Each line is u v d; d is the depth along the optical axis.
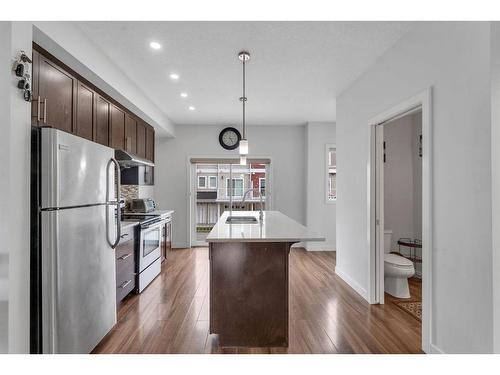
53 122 2.14
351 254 3.41
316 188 5.44
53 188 1.63
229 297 2.11
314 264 4.44
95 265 2.04
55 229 1.64
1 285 1.50
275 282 2.11
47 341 1.63
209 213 5.83
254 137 5.68
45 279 1.63
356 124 3.28
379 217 2.93
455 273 1.77
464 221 1.70
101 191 2.13
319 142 5.42
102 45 2.49
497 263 1.51
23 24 1.61
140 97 3.63
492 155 1.51
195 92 3.72
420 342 2.18
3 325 1.49
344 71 3.05
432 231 1.97
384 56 2.65
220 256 2.10
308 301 2.98
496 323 1.50
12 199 1.51
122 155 3.17
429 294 1.98
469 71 1.66
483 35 1.56
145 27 2.23
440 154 1.90
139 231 3.22
